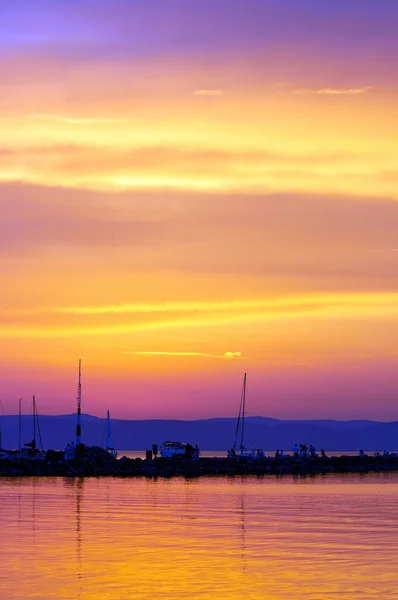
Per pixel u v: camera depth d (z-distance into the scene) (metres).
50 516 123.69
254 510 135.12
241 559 84.38
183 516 124.81
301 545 93.38
